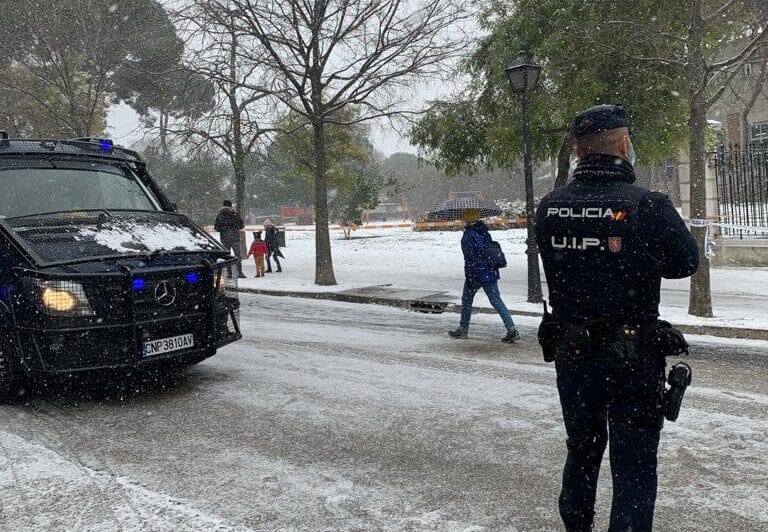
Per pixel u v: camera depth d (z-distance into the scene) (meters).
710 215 16.56
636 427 2.73
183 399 6.16
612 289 2.76
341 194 36.59
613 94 12.90
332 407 5.83
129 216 6.79
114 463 4.61
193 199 42.03
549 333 2.99
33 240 5.91
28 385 6.15
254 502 3.94
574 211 2.87
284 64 15.17
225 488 4.15
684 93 13.02
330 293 13.66
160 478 4.33
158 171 39.94
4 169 6.66
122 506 3.92
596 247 2.79
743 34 12.87
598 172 2.89
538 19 13.04
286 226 59.88
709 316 9.73
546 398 6.00
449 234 35.22
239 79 16.45
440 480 4.21
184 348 6.09
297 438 5.05
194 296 6.14
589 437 2.93
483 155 15.93
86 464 4.60
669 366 7.16
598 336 2.78
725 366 7.12
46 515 3.82
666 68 12.95
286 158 26.05
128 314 5.74
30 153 6.96
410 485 4.14
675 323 9.30
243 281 16.70
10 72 23.16
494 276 8.74
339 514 3.76
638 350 2.69
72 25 19.80
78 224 6.34
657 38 10.66
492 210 9.28
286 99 16.89
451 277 16.23
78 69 22.12
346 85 15.31
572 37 11.85
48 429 5.39
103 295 5.68
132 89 21.19
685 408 5.58
